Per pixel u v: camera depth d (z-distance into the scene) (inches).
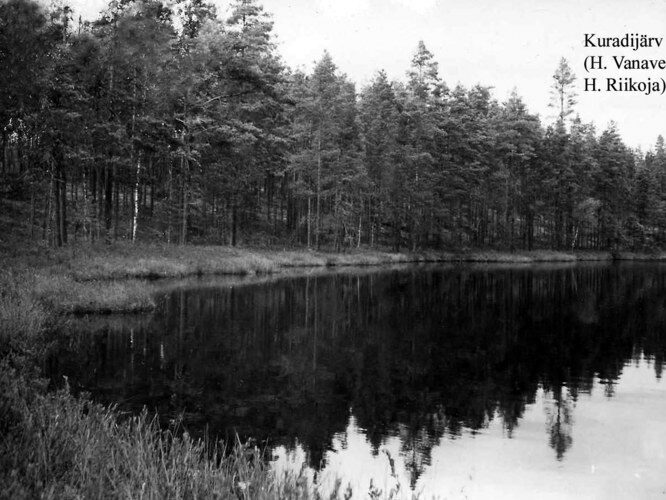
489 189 2603.3
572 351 605.3
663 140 4244.6
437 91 2471.7
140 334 591.2
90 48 1180.5
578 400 427.2
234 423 344.2
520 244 2910.9
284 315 777.6
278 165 2006.6
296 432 336.2
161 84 1382.9
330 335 654.5
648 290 1272.1
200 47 1477.6
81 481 174.9
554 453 319.0
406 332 692.7
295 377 462.9
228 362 499.8
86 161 1246.9
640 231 3218.5
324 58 2016.5
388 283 1277.1
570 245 3105.3
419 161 2285.9
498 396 433.7
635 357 579.8
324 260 1811.0
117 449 209.6
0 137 1149.1
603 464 303.1
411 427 356.8
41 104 1067.3
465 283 1337.4
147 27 1290.6
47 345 503.5
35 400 243.3
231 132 1537.9
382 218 2436.0
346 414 376.2
